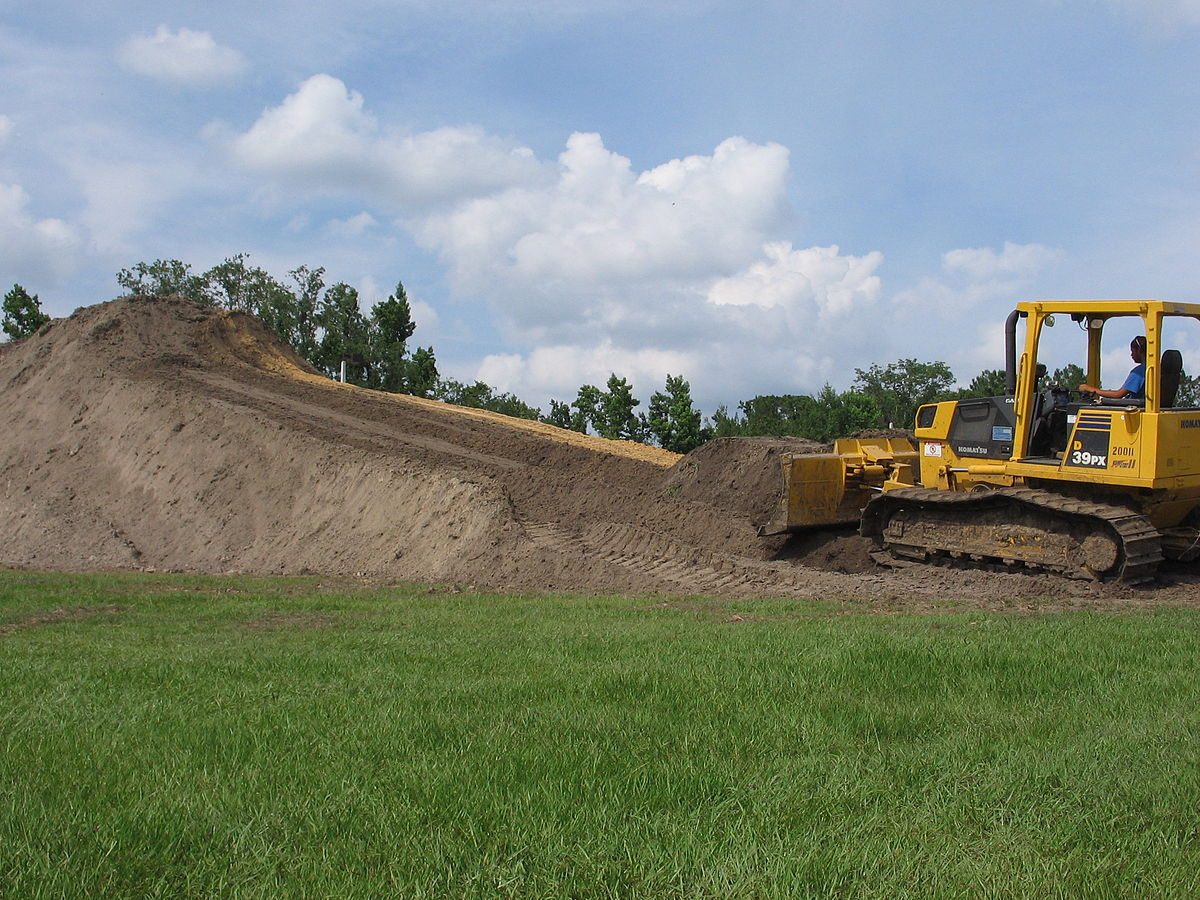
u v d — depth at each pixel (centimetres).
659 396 4328
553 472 2359
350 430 2780
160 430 2959
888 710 632
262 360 3762
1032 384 1368
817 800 482
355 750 557
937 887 393
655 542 1792
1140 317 1242
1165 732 585
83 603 1321
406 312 5438
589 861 412
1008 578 1377
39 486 3002
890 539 1580
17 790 494
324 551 2238
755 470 2025
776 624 1022
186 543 2553
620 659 813
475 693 689
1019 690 690
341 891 388
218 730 596
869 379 4369
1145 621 990
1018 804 477
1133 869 407
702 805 476
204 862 412
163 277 5328
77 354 3494
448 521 2044
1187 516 1342
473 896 387
